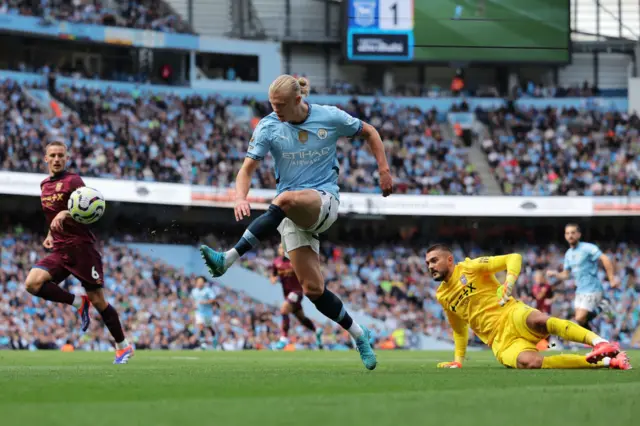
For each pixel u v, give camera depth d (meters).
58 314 27.56
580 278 15.74
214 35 41.94
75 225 10.20
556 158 38.72
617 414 3.72
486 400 4.28
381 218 37.66
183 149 36.09
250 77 41.22
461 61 39.28
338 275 35.16
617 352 7.86
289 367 9.15
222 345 29.53
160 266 32.62
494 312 8.79
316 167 7.36
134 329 28.88
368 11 39.06
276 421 3.33
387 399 4.29
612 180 38.03
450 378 6.33
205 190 33.75
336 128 7.39
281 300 33.75
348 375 6.70
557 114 40.34
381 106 40.44
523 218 39.25
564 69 43.06
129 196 32.56
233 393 4.76
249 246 6.97
